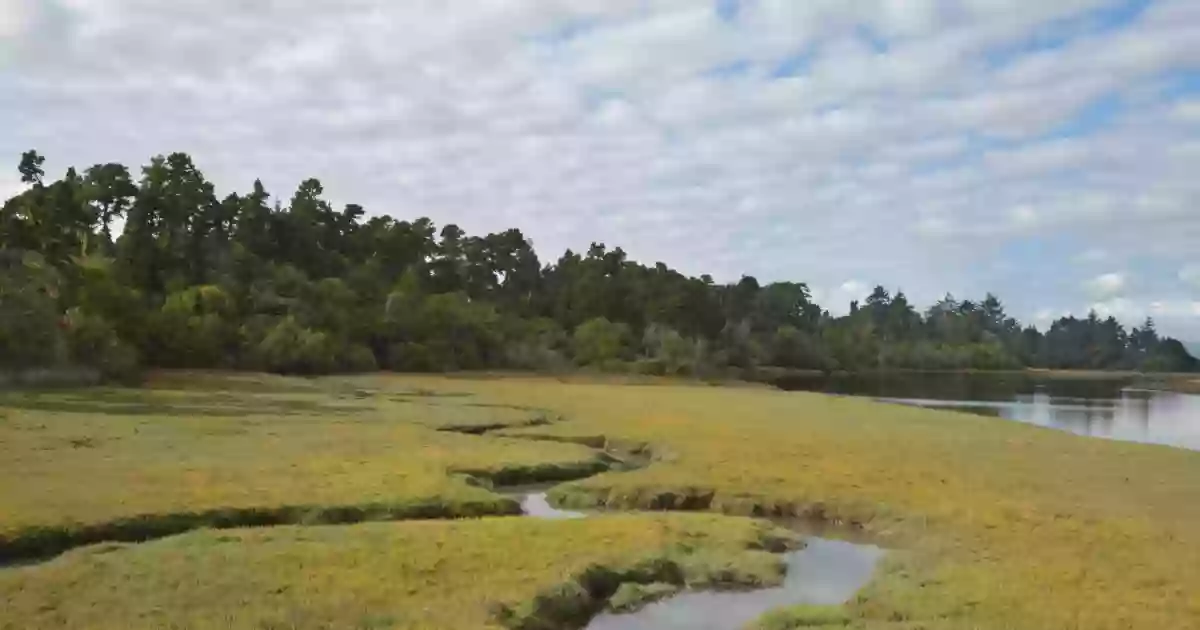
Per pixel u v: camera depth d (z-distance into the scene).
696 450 41.81
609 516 27.61
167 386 71.19
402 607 17.81
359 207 164.50
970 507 28.61
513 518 26.94
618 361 133.38
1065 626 17.42
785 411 65.88
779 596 21.17
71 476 28.77
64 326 69.69
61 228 94.94
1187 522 26.94
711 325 162.25
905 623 17.64
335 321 115.81
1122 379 187.38
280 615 17.00
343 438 41.97
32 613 16.77
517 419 54.56
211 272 119.94
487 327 133.25
